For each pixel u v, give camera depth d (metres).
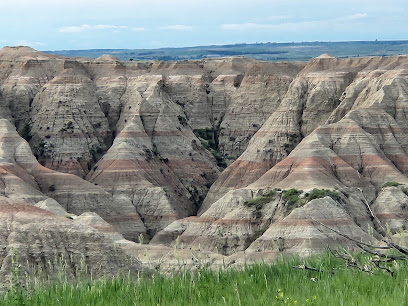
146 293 34.38
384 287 31.19
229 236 149.12
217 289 34.09
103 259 71.12
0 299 36.97
